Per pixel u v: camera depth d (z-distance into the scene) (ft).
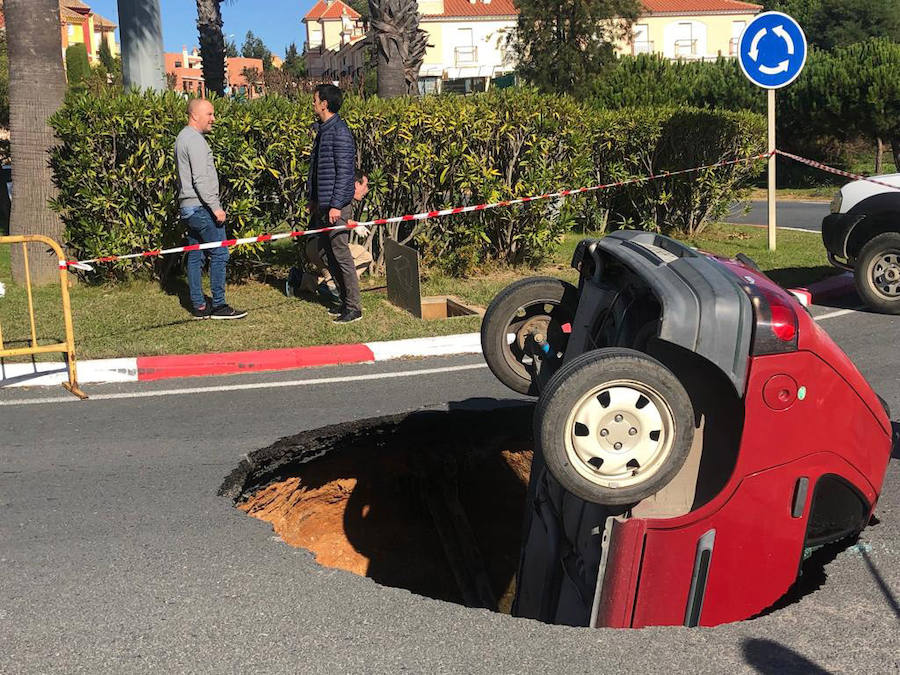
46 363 23.93
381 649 11.15
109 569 13.42
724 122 47.09
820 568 13.28
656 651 11.05
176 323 28.37
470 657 10.96
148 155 31.58
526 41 96.17
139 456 18.38
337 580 13.03
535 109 35.65
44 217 33.83
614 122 45.65
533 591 13.69
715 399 12.34
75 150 31.17
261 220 33.35
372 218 35.29
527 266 37.96
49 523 15.11
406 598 12.47
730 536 11.76
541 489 14.49
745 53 38.96
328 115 27.86
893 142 93.45
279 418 20.74
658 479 11.46
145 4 42.09
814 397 11.90
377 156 34.60
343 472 20.57
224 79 78.74
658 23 239.91
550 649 11.10
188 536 14.62
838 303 33.45
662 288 11.94
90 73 161.07
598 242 15.03
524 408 21.54
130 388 23.12
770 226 42.70
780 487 11.85
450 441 21.38
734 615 11.92
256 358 24.84
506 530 20.36
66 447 18.85
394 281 30.94
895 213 31.01
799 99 94.68
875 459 12.85
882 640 11.25
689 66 108.99
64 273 22.56
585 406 11.30
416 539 19.83
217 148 31.65
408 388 23.04
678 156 46.60
